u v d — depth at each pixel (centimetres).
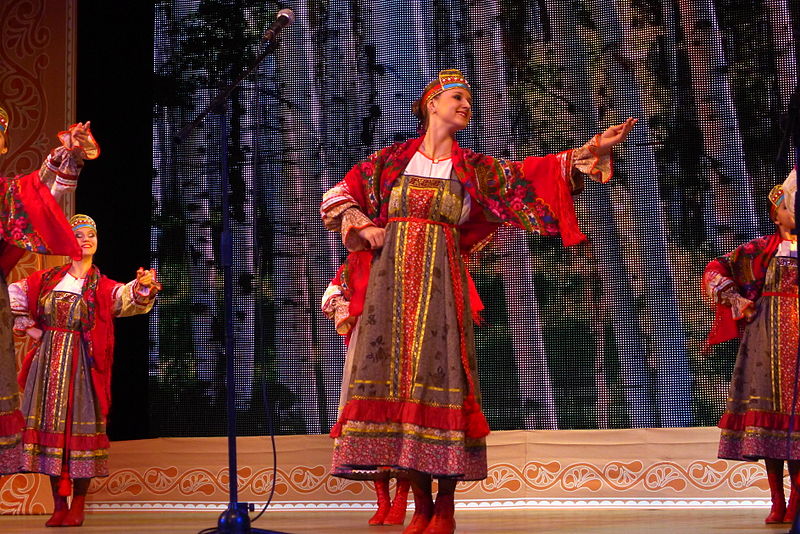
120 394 1289
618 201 1233
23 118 1268
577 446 1201
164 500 1272
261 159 1336
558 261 1241
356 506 1230
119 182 1315
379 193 707
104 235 1292
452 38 1308
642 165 1231
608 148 688
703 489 1160
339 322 976
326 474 1244
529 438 1214
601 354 1219
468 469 654
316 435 1255
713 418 1179
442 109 702
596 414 1212
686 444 1173
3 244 790
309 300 1301
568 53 1272
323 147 1326
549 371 1230
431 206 680
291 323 1300
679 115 1230
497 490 1205
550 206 696
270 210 1325
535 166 702
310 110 1335
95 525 980
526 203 696
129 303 1039
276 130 1338
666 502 1167
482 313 1252
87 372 1015
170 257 1327
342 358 1281
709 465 1162
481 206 716
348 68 1333
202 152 1343
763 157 1202
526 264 1248
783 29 1212
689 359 1192
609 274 1227
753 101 1213
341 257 1302
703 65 1232
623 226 1228
